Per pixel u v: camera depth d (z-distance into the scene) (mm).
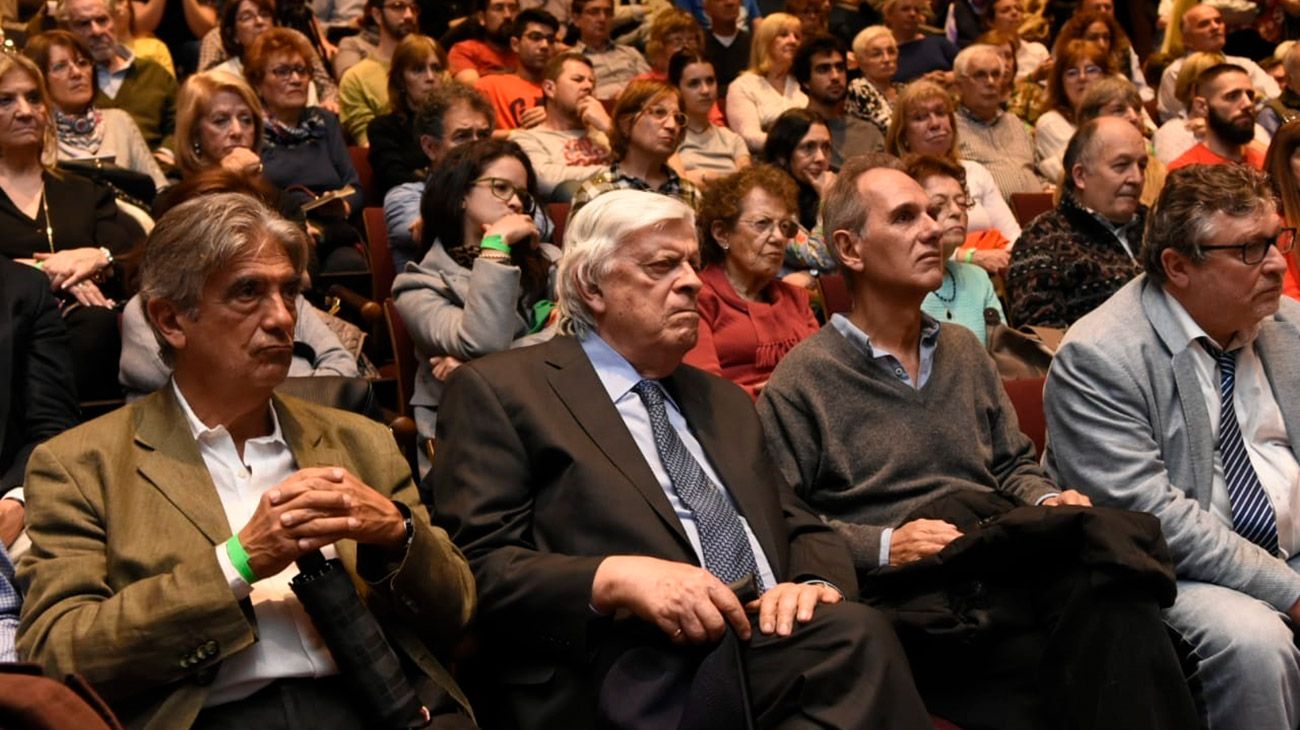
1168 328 2924
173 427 2236
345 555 2322
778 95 6363
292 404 2412
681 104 4633
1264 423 2957
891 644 2285
